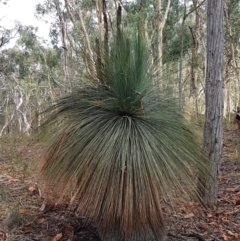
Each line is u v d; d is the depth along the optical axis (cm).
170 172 213
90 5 999
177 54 854
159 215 216
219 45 306
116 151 212
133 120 228
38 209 297
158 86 246
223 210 308
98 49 240
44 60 1767
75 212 281
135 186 207
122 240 218
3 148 528
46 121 245
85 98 237
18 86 1809
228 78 1455
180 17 1106
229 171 437
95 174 210
